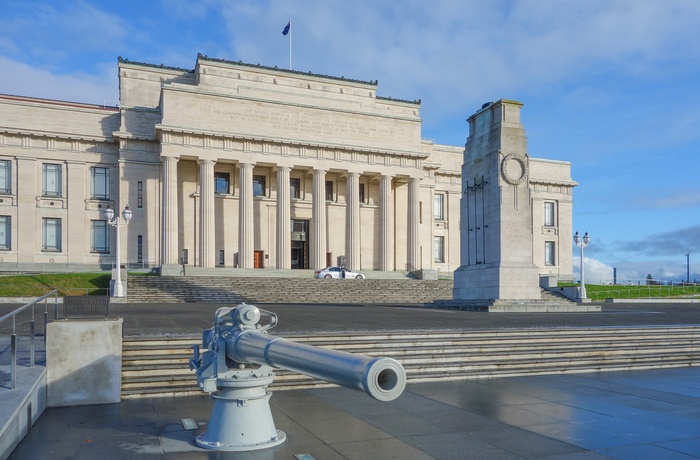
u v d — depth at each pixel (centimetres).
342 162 6162
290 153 5969
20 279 4262
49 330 1131
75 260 5694
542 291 5088
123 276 4016
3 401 888
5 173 5609
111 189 5897
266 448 868
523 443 905
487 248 3416
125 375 1273
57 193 5747
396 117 6475
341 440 915
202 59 5991
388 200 6353
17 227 5566
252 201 5816
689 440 926
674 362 1734
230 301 4056
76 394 1139
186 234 5944
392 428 988
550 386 1375
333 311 2842
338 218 6619
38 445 878
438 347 1595
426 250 6981
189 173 6000
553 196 7912
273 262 6266
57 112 5747
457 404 1174
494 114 3428
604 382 1435
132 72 6147
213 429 884
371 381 547
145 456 830
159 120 5903
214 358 856
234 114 5828
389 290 4750
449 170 7369
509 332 1714
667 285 6450
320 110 6169
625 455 849
